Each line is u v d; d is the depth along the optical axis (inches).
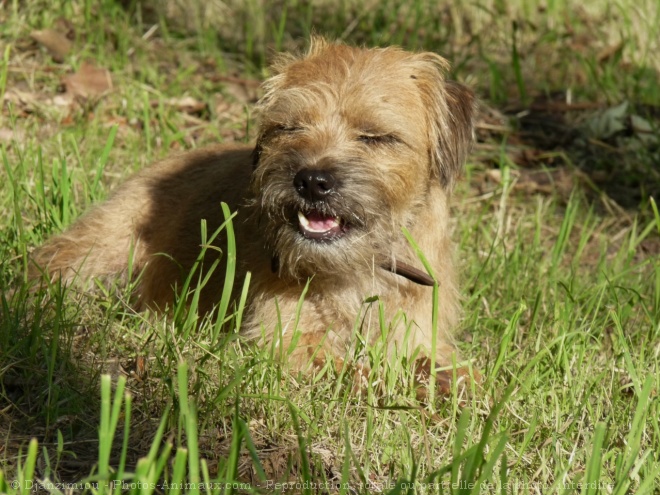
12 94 382.9
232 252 219.0
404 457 188.4
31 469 151.7
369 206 229.1
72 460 185.9
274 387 210.7
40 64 414.3
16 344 217.5
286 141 236.2
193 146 369.7
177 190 291.9
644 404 187.6
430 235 251.4
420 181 246.1
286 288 244.1
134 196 294.8
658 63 498.9
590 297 275.6
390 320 246.1
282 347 221.3
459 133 253.6
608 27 529.3
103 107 386.9
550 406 215.0
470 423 203.8
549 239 347.6
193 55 465.7
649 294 300.2
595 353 250.4
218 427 200.2
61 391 205.9
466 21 532.7
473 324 269.3
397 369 221.6
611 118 418.6
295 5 524.1
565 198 377.1
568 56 499.2
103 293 265.0
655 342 257.4
